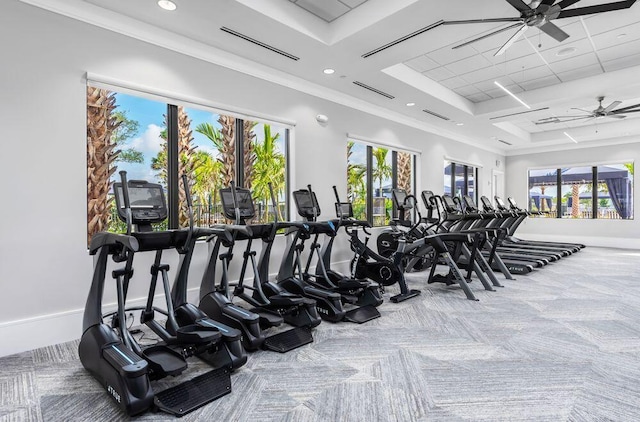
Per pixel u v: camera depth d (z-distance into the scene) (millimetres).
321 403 2086
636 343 2959
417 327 3379
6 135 2863
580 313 3773
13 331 2846
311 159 5402
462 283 4469
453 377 2393
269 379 2379
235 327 2881
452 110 6938
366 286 3918
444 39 4059
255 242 4578
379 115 6676
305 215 4020
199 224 4336
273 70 4863
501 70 5707
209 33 3887
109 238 2240
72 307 3168
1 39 2850
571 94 6172
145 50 3668
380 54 4430
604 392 2184
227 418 1947
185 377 2438
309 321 3244
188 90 4004
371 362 2631
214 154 4500
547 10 3115
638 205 9250
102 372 2195
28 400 2154
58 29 3119
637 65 5516
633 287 4926
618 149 9578
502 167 11484
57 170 3107
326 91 5629
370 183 6820
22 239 2928
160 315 3662
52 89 3086
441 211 8172
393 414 1969
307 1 3771
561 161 10578
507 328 3330
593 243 9938
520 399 2111
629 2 2924
